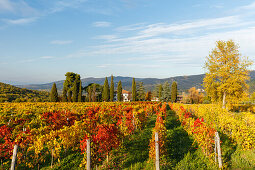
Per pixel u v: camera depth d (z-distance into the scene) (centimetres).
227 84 2331
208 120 1411
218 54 2456
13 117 1516
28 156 789
